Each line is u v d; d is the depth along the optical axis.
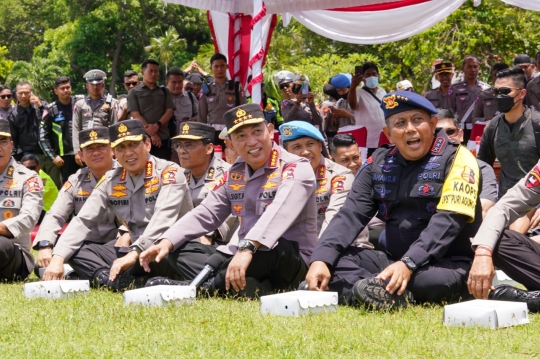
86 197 7.08
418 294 4.93
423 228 5.15
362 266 5.21
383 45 23.45
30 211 7.07
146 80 11.11
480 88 11.41
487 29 20.50
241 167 5.84
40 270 7.30
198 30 50.31
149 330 4.20
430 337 3.94
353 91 11.45
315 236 5.82
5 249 6.81
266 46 13.08
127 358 3.58
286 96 12.16
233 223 6.77
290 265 5.53
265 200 5.63
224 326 4.23
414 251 4.85
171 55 44.97
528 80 11.30
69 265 7.14
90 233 6.71
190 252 5.78
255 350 3.68
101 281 6.20
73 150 12.16
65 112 12.21
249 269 5.43
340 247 5.12
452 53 20.58
